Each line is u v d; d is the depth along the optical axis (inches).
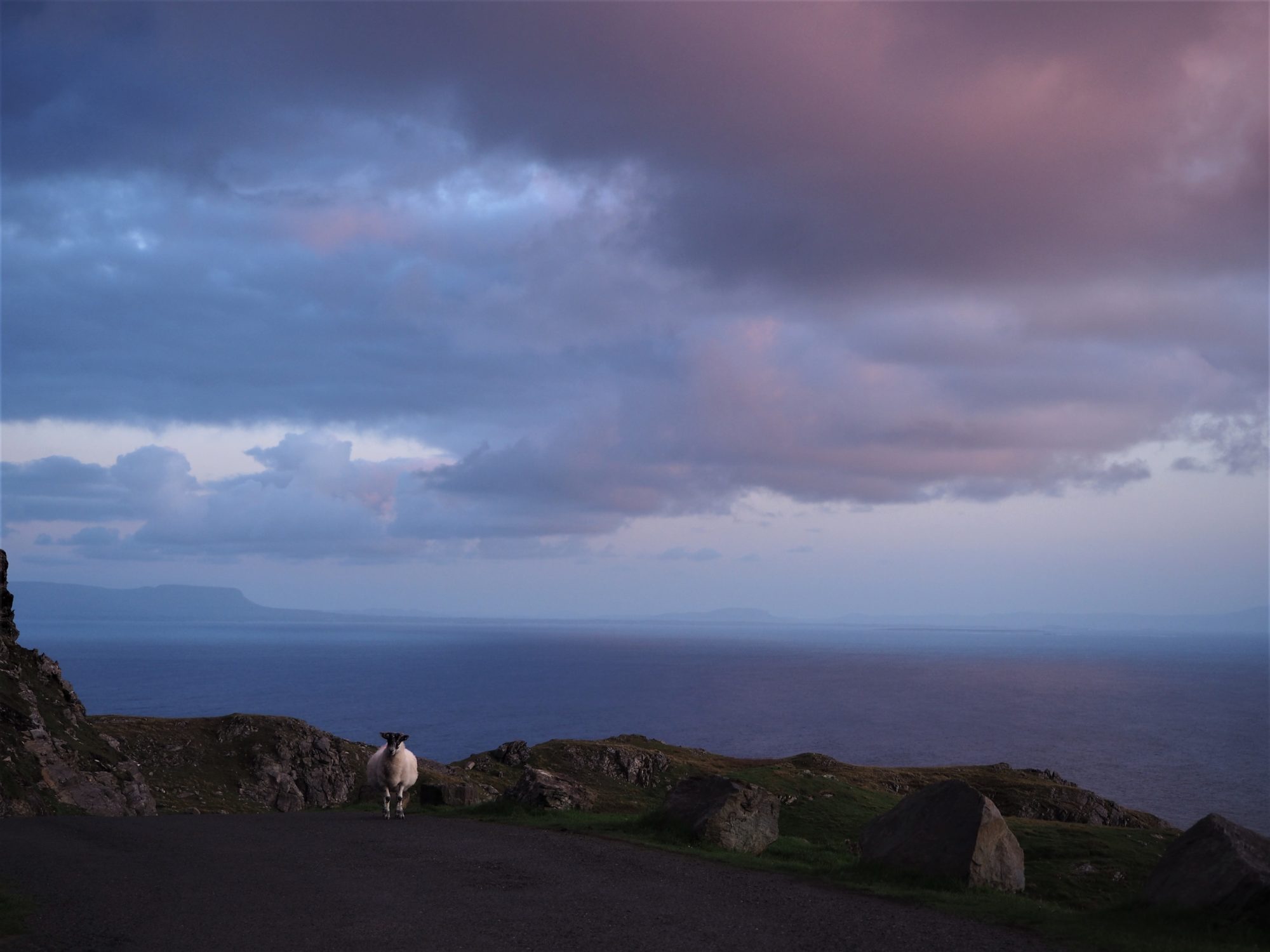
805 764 2504.9
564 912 553.0
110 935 482.3
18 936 478.3
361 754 2760.8
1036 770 2588.6
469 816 1161.4
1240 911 542.9
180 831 944.9
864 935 518.3
